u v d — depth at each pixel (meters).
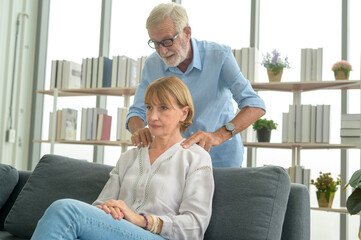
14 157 4.56
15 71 4.61
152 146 1.62
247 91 1.96
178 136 1.60
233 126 1.84
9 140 4.46
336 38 3.78
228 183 1.57
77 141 3.92
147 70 2.14
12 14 4.59
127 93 3.97
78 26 4.83
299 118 3.29
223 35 4.21
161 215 1.42
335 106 3.68
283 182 1.51
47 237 1.11
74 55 4.81
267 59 3.40
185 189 1.44
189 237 1.35
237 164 2.09
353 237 3.54
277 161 3.83
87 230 1.17
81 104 4.63
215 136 1.77
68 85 4.02
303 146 3.34
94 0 4.76
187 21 1.87
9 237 1.86
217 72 2.00
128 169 1.61
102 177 1.87
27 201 1.89
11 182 2.09
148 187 1.48
